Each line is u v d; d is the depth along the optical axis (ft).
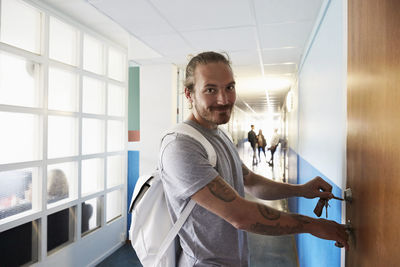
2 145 5.98
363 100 2.48
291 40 7.48
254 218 2.37
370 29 2.30
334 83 3.83
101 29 8.45
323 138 4.69
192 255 2.90
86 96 8.54
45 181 6.84
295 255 9.53
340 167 3.38
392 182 1.85
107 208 9.48
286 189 3.43
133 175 10.64
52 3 6.75
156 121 10.44
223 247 2.85
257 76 12.37
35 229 6.70
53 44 7.23
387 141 1.94
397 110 1.78
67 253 7.56
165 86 10.37
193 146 2.69
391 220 1.85
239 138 34.58
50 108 7.20
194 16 6.01
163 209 3.12
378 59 2.12
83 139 8.41
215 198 2.44
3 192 5.93
